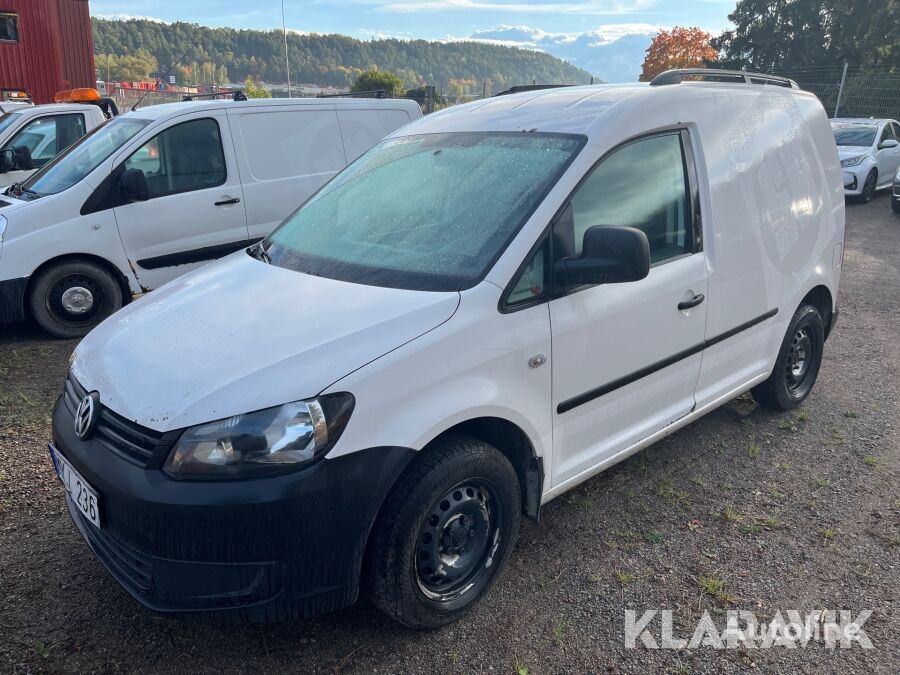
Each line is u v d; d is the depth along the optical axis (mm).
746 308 3805
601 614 2766
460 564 2678
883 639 2639
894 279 8234
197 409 2211
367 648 2586
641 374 3203
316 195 3730
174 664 2508
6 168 8375
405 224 3078
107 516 2326
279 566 2213
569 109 3260
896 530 3316
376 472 2293
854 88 21031
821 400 4824
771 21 36562
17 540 3197
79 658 2523
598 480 3754
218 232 6457
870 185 14367
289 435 2189
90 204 5906
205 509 2137
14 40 21781
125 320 2896
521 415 2693
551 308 2758
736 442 4199
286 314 2607
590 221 2936
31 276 5809
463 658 2543
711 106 3582
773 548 3182
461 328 2512
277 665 2508
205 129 6352
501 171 3049
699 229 3449
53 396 4805
